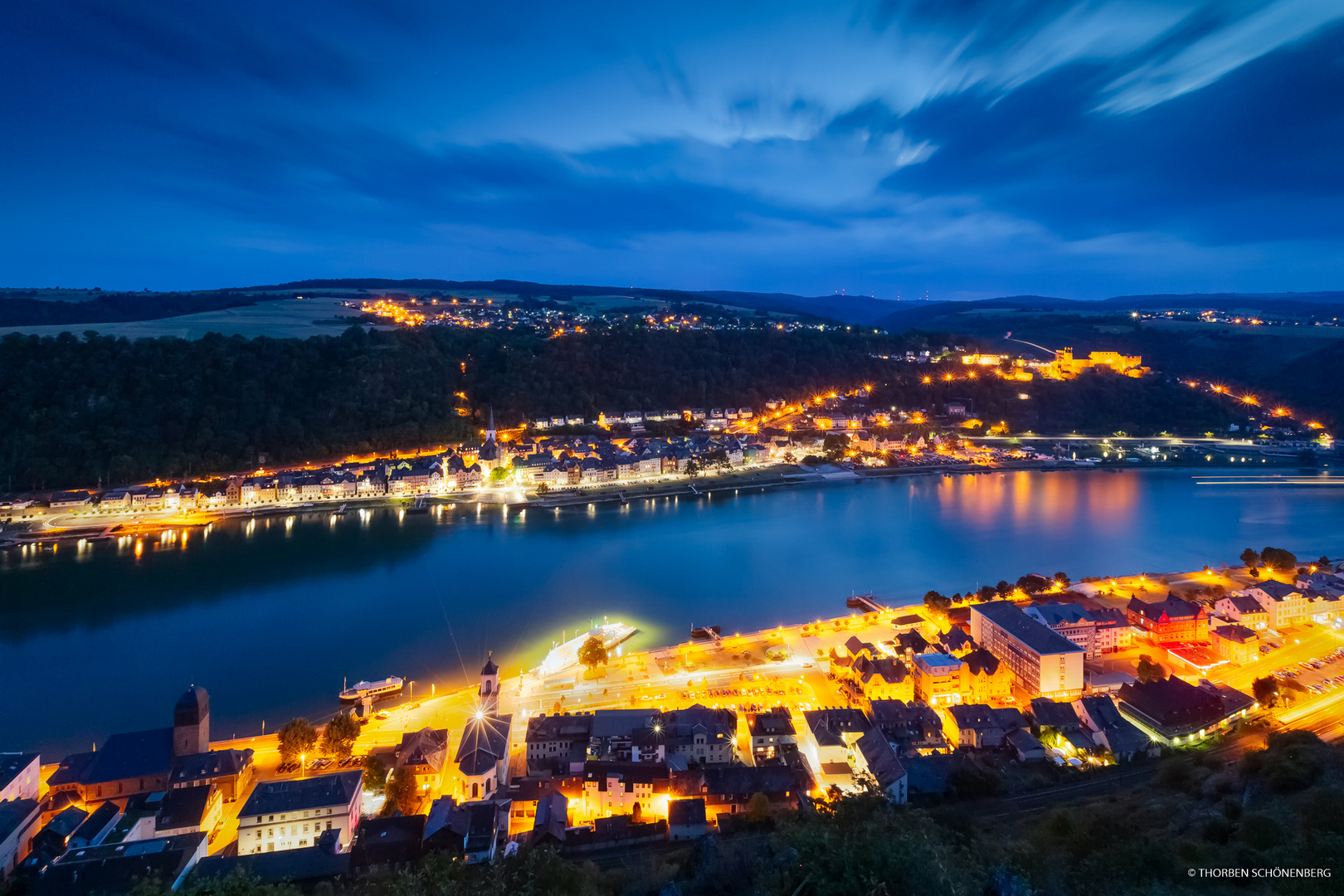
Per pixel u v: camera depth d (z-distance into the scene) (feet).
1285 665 549.95
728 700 514.68
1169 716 452.35
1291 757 355.15
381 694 547.49
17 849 336.90
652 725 442.91
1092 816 339.77
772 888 260.21
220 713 525.75
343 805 363.97
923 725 457.27
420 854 330.75
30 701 546.26
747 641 625.00
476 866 321.52
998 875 251.39
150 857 321.32
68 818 355.56
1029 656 520.83
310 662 612.29
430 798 401.70
